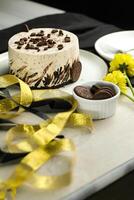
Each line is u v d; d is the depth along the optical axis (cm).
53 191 61
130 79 89
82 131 75
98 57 99
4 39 109
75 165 67
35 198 60
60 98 80
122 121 78
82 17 123
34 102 81
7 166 66
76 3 227
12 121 78
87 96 77
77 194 61
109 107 77
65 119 74
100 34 113
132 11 214
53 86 87
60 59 85
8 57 93
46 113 79
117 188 65
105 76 88
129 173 68
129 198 64
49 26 116
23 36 93
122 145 72
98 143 72
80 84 85
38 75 85
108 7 220
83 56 101
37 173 65
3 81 85
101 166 67
